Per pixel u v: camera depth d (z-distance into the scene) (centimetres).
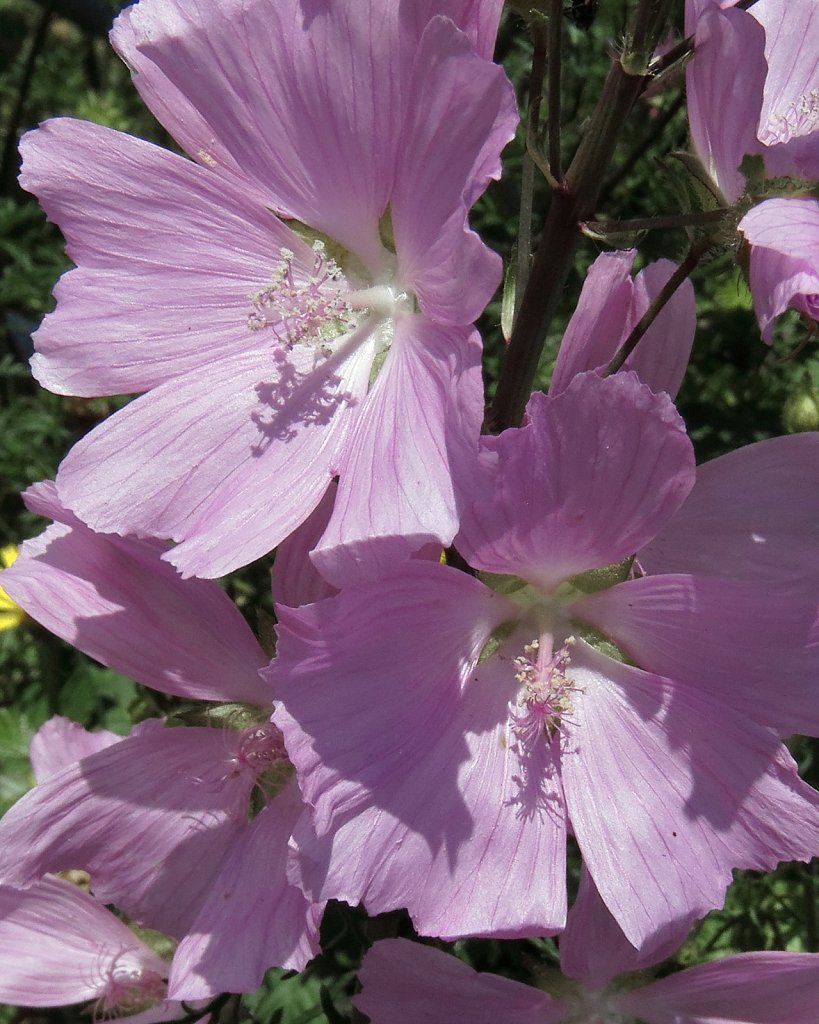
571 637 10
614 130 9
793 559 10
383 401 10
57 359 10
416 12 9
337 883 9
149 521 10
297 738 9
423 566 9
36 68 27
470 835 9
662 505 9
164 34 10
